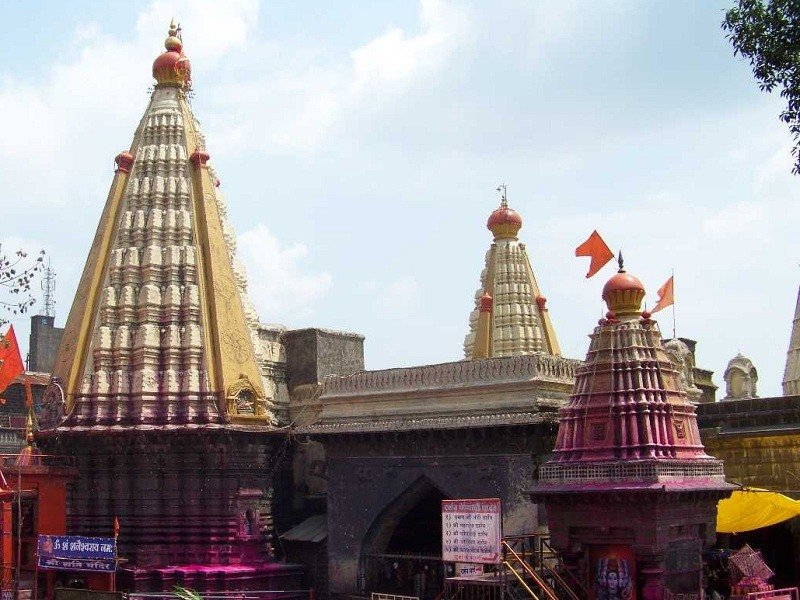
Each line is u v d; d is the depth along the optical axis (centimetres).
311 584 3869
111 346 3941
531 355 3259
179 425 3778
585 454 2598
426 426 3369
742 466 3544
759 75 2148
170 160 4222
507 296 5319
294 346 4431
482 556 2534
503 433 3195
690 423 2655
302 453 4250
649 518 2428
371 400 3678
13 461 4356
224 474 3778
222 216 4553
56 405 3956
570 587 2588
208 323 3956
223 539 3734
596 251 2948
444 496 3694
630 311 2703
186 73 4475
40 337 6338
